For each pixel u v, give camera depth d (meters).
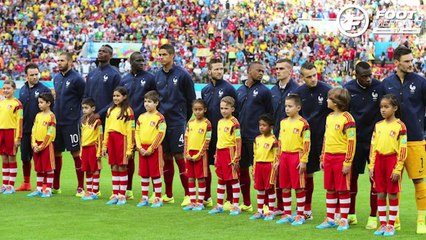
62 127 14.02
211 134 12.49
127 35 42.84
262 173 11.35
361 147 10.92
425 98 10.50
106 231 10.18
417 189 10.34
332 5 52.78
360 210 12.47
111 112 12.98
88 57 37.66
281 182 11.11
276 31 46.84
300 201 10.95
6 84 13.98
